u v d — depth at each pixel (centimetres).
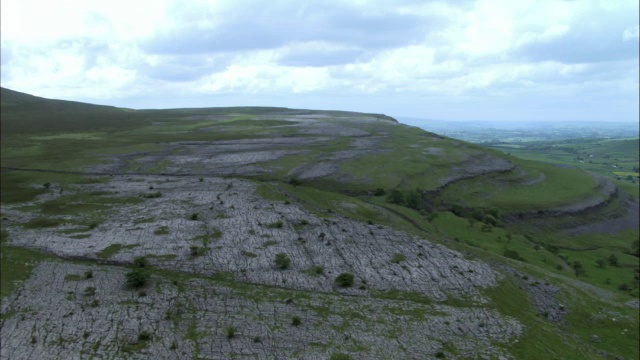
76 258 6856
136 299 5709
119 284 6069
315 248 7562
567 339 5741
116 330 5041
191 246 7331
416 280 6712
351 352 4828
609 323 6381
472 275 7031
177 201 9725
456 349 5072
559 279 7725
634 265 10700
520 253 9562
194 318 5341
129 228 8069
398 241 8144
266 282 6378
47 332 5000
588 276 9475
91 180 11694
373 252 7588
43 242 7419
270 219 8700
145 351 4691
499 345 5238
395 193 11875
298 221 8662
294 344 4922
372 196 12169
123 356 4609
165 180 11756
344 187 12531
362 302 5984
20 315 5334
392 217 9919
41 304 5559
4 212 8969
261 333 5097
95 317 5284
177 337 4950
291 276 6581
